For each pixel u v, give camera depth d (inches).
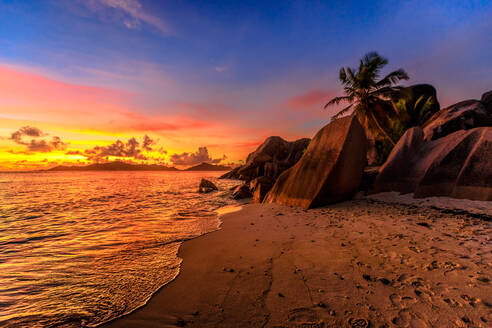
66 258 185.8
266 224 268.2
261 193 544.1
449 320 86.8
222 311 100.7
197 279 134.3
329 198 358.9
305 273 133.3
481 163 288.0
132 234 256.1
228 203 559.5
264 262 153.9
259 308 101.3
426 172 335.0
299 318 92.5
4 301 121.9
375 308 96.7
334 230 224.5
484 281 113.1
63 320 102.9
